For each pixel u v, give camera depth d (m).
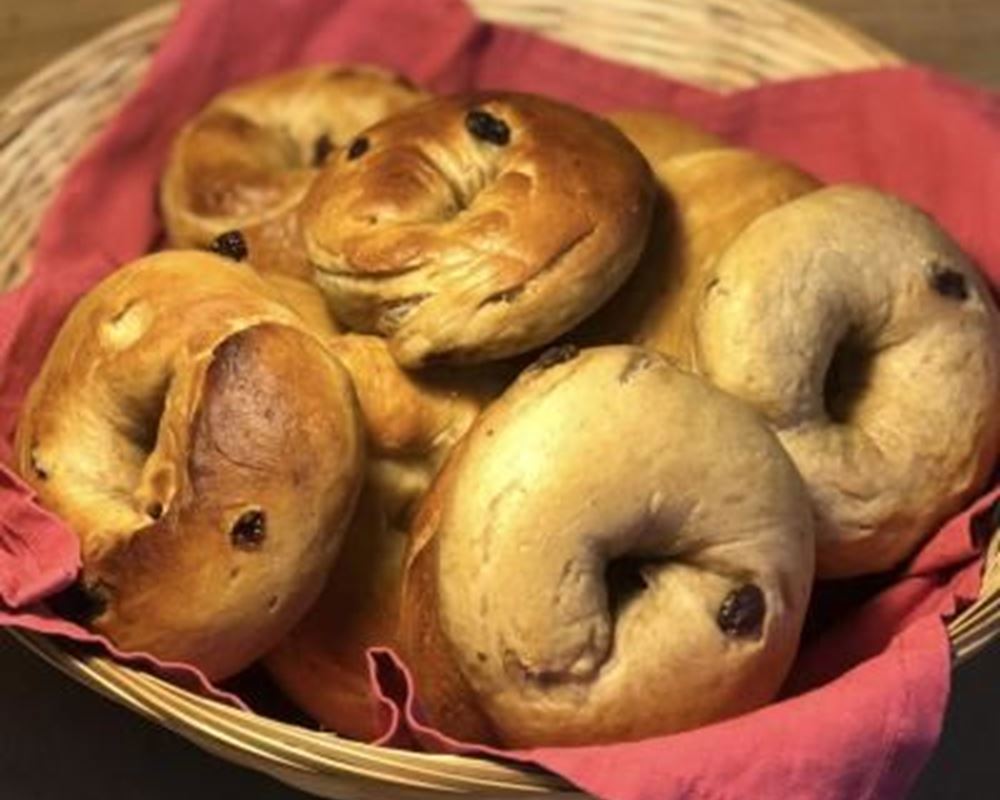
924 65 0.62
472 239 0.42
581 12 0.57
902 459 0.44
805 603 0.40
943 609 0.41
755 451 0.39
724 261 0.43
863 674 0.38
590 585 0.38
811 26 0.55
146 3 0.60
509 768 0.37
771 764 0.37
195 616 0.40
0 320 0.47
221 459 0.40
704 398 0.39
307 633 0.44
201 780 0.45
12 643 0.47
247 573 0.40
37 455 0.43
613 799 0.36
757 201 0.47
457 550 0.38
